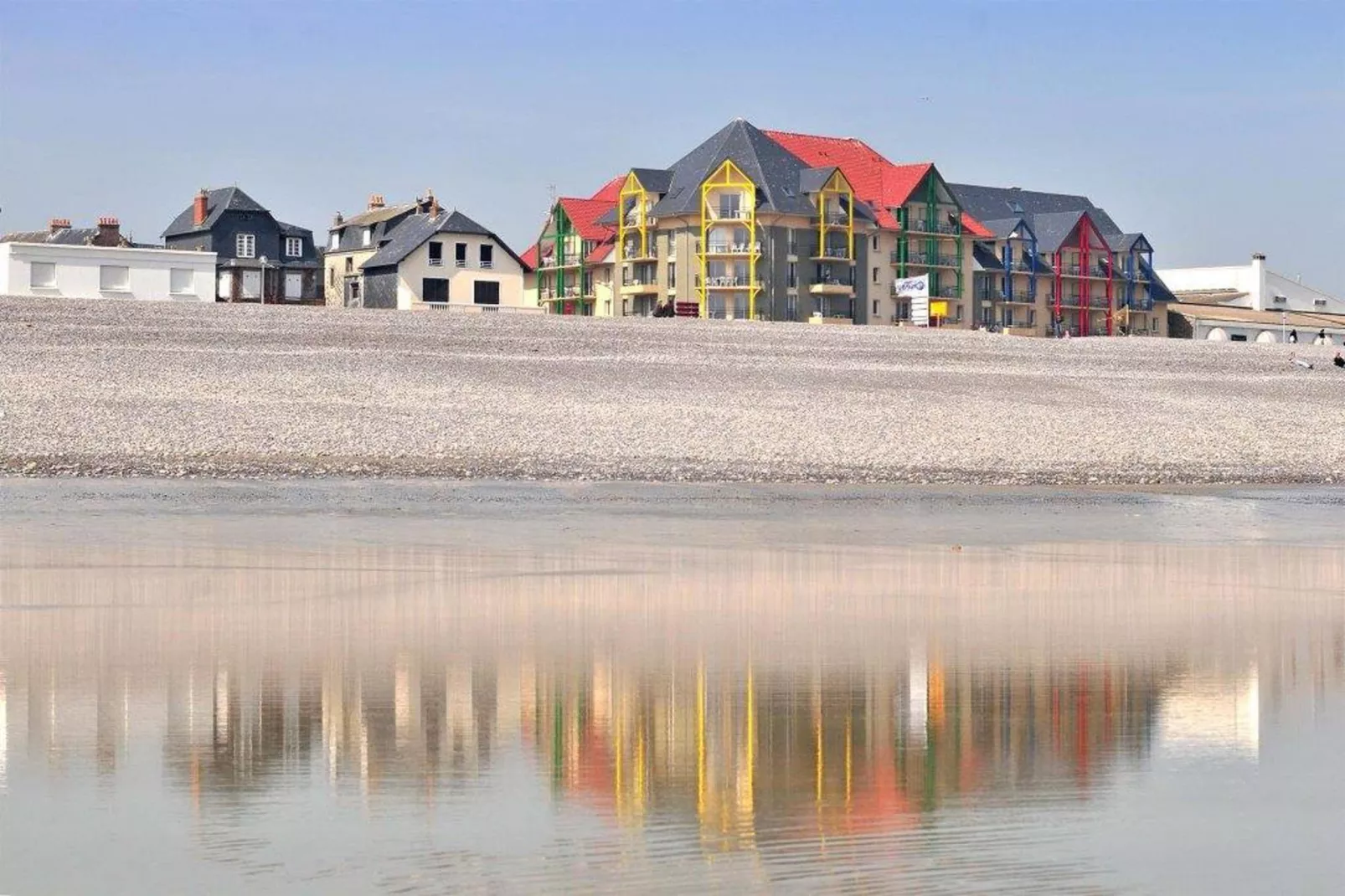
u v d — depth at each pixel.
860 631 21.52
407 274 136.62
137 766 13.52
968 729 15.25
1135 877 10.97
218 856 11.20
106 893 10.48
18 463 44.69
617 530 35.06
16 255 105.19
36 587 24.70
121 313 74.31
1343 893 10.73
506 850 11.35
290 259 151.50
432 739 14.62
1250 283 184.38
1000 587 26.72
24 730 14.77
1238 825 12.13
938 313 138.38
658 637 20.70
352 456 49.16
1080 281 157.38
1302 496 49.31
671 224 138.25
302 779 13.18
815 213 136.88
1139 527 38.66
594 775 13.41
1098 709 16.23
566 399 62.06
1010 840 11.69
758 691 17.09
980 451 56.75
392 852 11.29
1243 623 22.62
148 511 36.59
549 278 153.75
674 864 11.10
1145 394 73.75
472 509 38.84
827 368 74.25
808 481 48.75
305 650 19.38
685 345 79.44
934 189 145.75
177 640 19.98
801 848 11.48
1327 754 14.30
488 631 21.03
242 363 64.25
